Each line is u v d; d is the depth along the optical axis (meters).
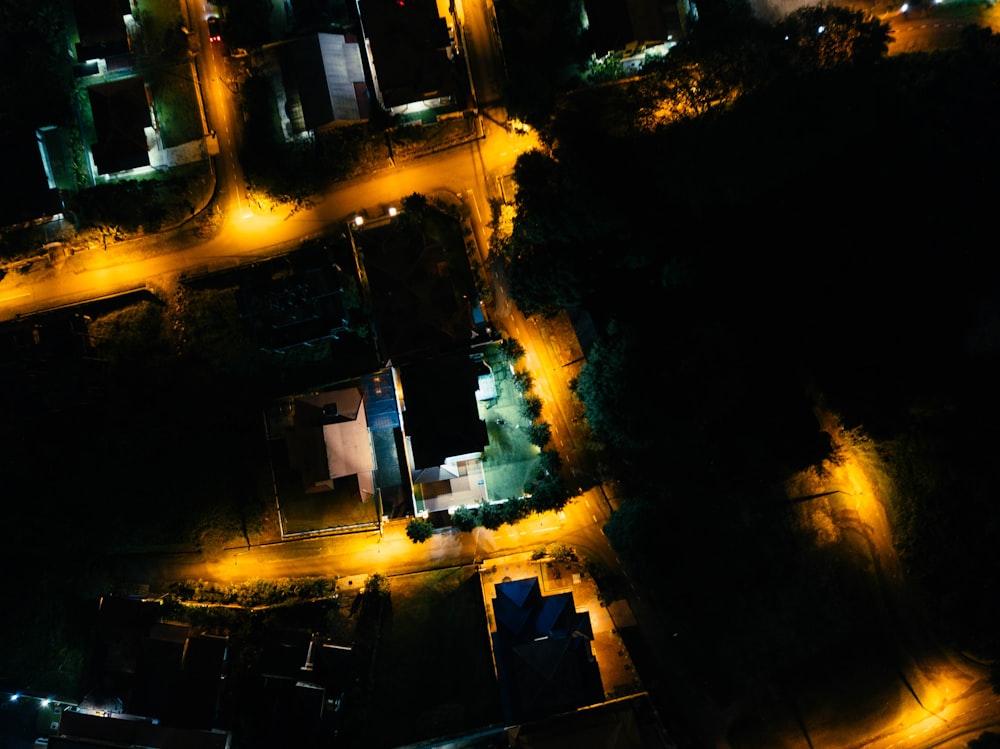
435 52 35.88
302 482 35.91
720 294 33.22
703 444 33.16
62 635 36.16
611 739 32.09
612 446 35.50
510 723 33.62
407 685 35.53
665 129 33.81
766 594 35.00
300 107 36.97
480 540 36.16
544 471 35.66
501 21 36.31
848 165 32.59
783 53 33.47
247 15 36.94
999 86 33.16
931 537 33.78
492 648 35.34
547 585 35.75
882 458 34.31
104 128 36.00
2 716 35.31
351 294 35.88
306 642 34.88
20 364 35.88
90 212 36.75
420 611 36.00
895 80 32.88
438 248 35.06
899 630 34.84
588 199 31.78
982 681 34.34
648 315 33.97
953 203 32.38
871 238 32.38
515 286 34.38
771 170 32.50
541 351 36.66
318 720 33.72
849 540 35.19
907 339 32.38
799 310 32.84
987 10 36.50
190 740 33.59
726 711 34.59
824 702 34.59
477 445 34.12
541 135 35.84
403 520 36.38
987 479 32.66
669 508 34.16
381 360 35.28
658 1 35.50
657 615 35.22
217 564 36.81
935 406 32.62
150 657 34.22
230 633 35.66
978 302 32.31
